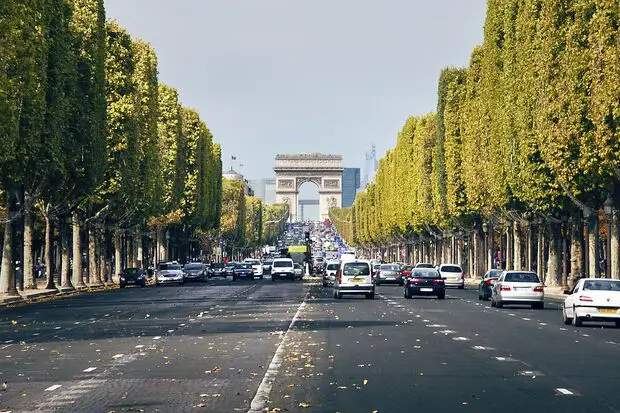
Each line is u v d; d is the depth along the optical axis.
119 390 26.77
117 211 126.50
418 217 179.50
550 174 89.50
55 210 105.19
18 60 69.81
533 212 109.19
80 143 96.81
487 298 86.88
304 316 61.28
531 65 87.81
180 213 165.75
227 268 192.88
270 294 100.38
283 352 37.41
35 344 41.66
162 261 168.62
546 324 55.09
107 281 134.25
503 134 103.12
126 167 117.62
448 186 139.12
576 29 74.88
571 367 32.53
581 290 53.00
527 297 72.69
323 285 125.75
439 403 24.38
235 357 35.59
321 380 28.98
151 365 33.00
